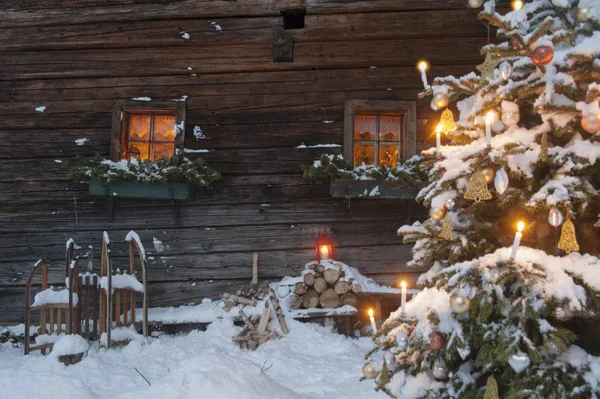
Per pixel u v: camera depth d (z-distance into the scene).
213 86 7.26
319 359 5.52
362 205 7.03
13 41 7.38
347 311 6.35
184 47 7.33
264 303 6.45
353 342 6.11
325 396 4.50
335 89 7.18
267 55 7.26
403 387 3.25
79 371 5.18
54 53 7.38
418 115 7.12
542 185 3.18
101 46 7.35
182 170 6.61
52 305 5.95
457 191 3.34
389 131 7.31
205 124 7.21
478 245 3.47
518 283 2.95
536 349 2.77
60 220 7.14
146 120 7.39
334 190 6.48
